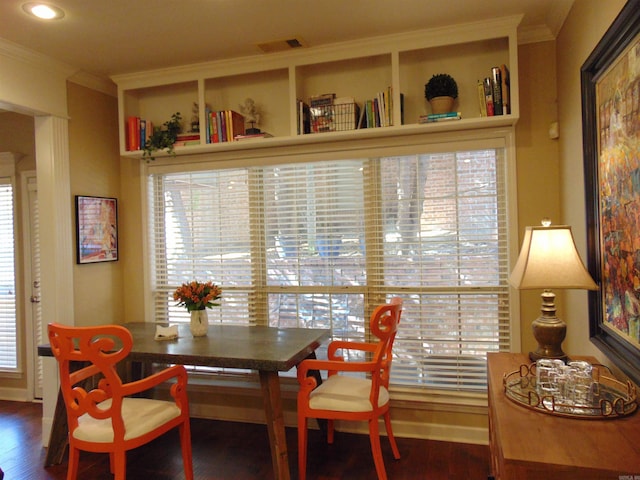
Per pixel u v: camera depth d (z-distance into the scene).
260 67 3.18
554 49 2.86
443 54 3.07
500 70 2.74
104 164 3.62
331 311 3.29
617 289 1.76
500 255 2.96
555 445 1.26
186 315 3.63
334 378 2.78
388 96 2.95
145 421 2.26
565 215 2.67
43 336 3.18
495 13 2.62
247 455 2.93
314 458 2.85
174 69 3.32
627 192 1.62
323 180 3.29
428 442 3.03
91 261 3.44
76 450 2.25
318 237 3.31
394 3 2.49
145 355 2.53
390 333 2.41
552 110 2.87
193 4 2.44
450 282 3.05
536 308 2.90
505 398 1.62
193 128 3.48
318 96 3.11
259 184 3.43
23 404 3.94
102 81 3.56
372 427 2.43
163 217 3.68
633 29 1.52
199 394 3.56
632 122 1.56
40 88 3.09
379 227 3.17
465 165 3.01
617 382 1.70
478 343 2.99
